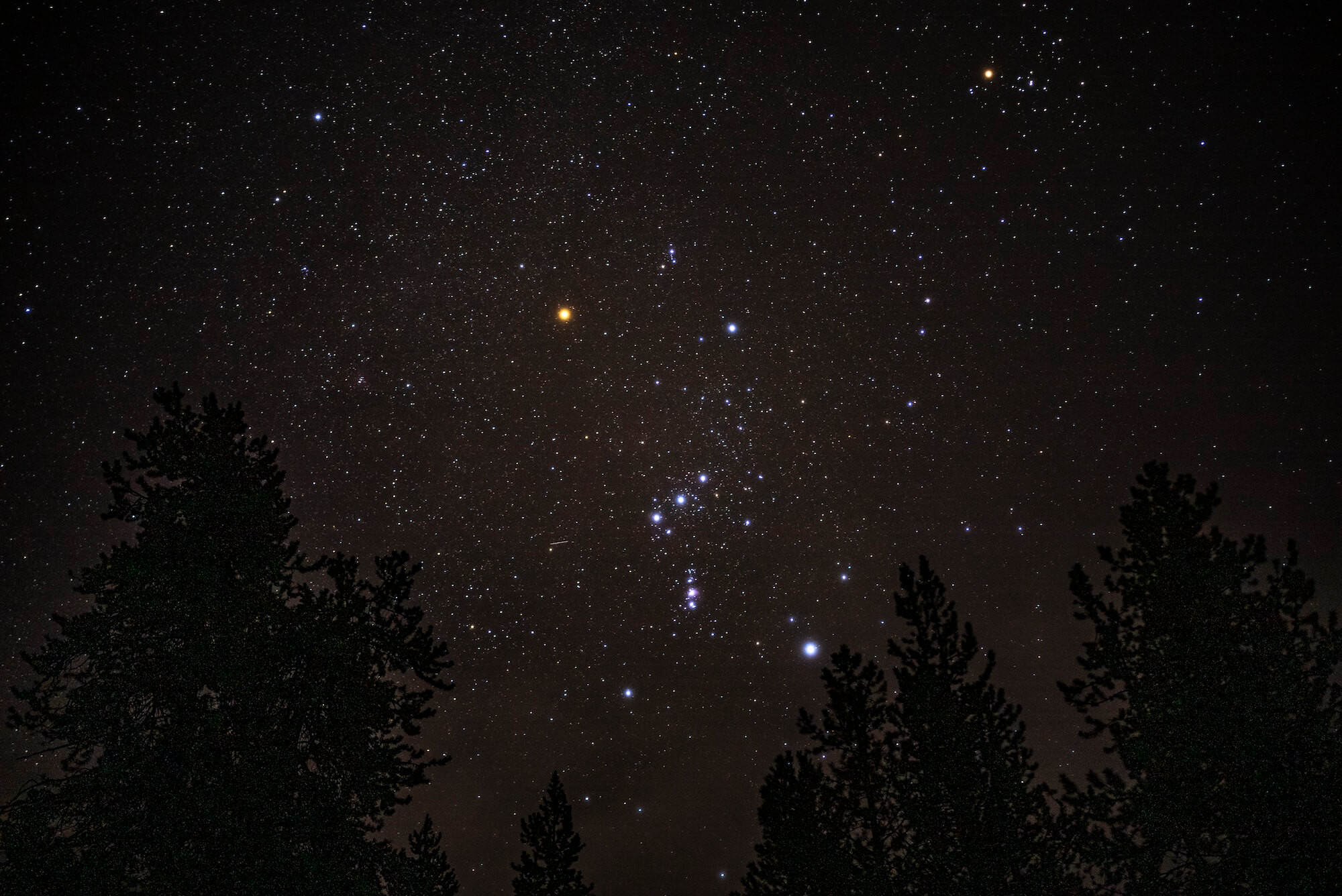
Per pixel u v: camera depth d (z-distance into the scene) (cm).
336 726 916
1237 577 829
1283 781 764
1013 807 872
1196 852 799
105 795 841
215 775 840
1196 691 805
